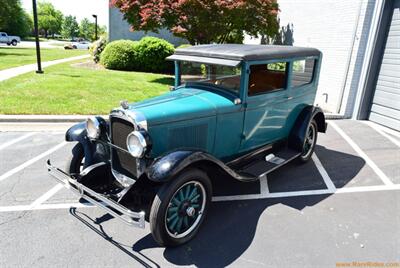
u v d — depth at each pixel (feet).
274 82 15.33
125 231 11.76
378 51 26.21
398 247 11.25
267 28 40.14
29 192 14.20
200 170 11.12
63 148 19.24
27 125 23.02
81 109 25.81
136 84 38.06
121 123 11.57
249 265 10.22
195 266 10.12
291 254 10.77
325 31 31.50
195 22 37.76
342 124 26.73
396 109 25.08
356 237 11.76
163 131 11.29
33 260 10.09
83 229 11.75
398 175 17.11
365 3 25.62
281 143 17.19
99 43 60.59
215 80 13.92
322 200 14.38
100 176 12.84
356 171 17.52
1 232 11.38
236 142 14.07
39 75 40.19
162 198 10.12
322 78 32.04
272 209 13.51
